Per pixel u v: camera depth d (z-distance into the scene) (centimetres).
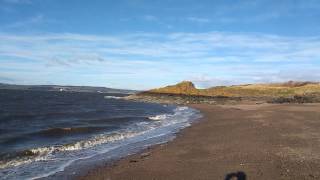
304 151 1991
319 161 1741
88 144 2531
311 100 8781
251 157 1872
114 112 6306
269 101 9381
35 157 2041
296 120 3688
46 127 3706
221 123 3828
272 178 1467
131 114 5825
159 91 13788
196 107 8088
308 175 1493
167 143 2533
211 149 2206
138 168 1764
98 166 1834
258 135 2672
